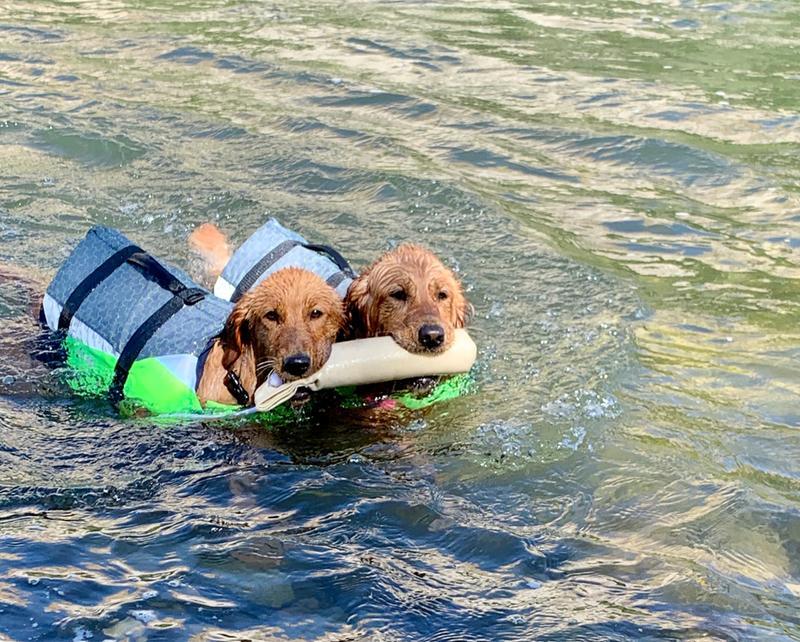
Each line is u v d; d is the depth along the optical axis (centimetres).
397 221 346
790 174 376
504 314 306
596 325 302
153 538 238
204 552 235
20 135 390
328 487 252
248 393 269
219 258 327
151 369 271
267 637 219
